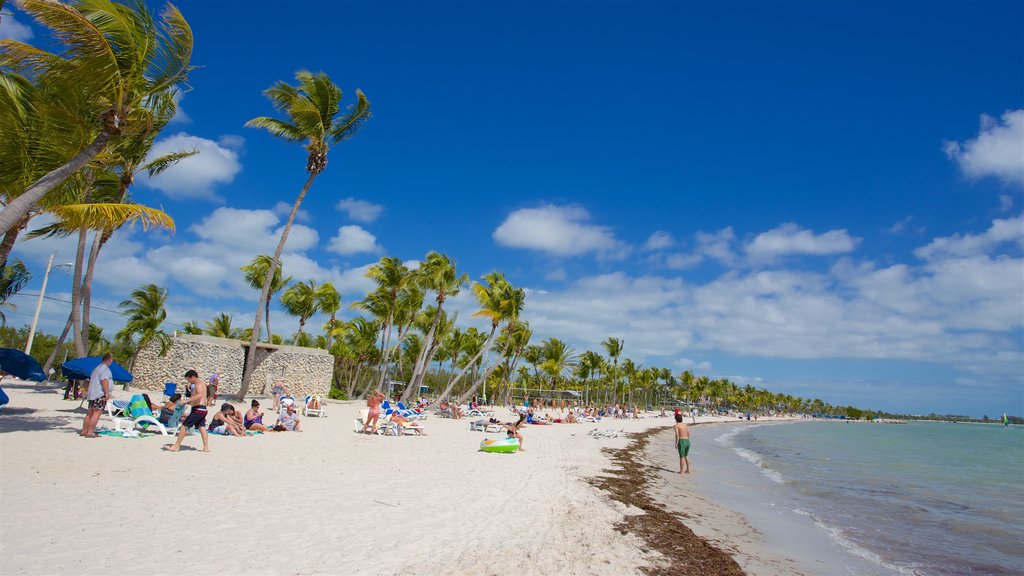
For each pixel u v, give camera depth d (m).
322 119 23.75
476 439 18.41
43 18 8.67
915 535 10.41
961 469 24.25
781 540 9.20
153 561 4.98
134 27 10.24
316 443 13.91
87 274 19.06
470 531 7.05
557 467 14.07
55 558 4.84
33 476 7.67
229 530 6.09
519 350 52.19
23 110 10.27
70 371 14.32
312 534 6.23
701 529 9.30
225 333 45.47
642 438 29.94
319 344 56.78
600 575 6.00
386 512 7.55
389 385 40.16
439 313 35.22
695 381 123.31
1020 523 11.96
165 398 18.50
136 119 10.81
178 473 8.76
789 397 170.38
